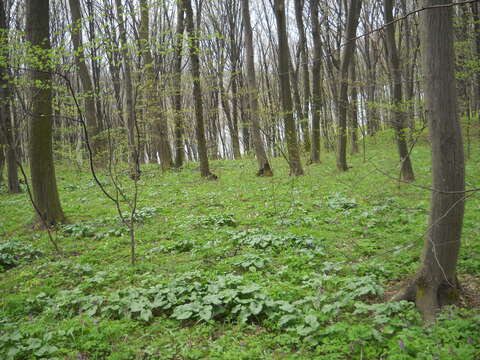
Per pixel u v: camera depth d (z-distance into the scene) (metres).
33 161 9.45
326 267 5.70
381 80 15.13
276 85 31.88
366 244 6.74
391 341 3.69
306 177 14.64
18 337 4.08
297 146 15.38
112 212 10.93
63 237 8.68
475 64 10.15
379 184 12.04
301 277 5.48
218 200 11.82
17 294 5.59
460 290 4.67
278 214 9.48
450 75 4.19
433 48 4.20
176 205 11.61
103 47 7.40
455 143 4.24
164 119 17.89
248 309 4.55
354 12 14.23
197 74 15.82
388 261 5.89
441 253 4.39
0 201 13.80
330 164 18.38
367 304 4.72
